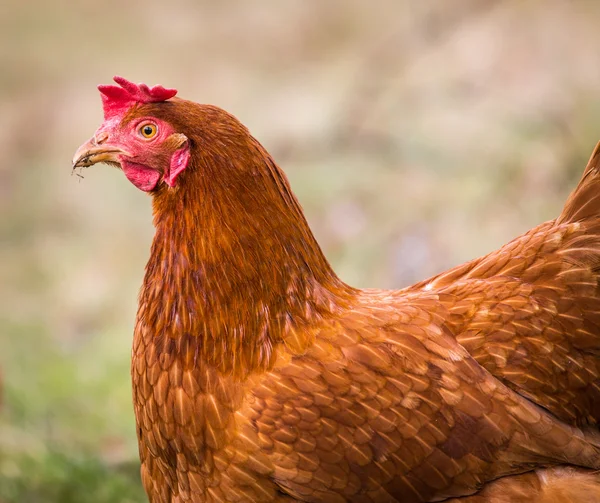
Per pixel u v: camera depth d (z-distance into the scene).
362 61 16.97
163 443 5.03
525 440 4.79
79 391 10.58
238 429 4.79
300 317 4.99
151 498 5.46
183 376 4.89
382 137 14.12
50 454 8.37
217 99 17.38
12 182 16.91
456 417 4.77
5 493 7.91
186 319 4.89
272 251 4.93
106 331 12.47
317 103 15.93
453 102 13.91
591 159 5.09
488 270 5.34
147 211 15.26
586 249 5.02
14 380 10.85
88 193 16.00
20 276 14.18
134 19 22.47
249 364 4.88
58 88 19.66
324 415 4.76
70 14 23.00
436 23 15.02
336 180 13.48
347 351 4.89
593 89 12.27
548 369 4.95
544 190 11.41
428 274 10.95
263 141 15.03
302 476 4.77
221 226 4.87
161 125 4.90
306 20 20.45
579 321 4.96
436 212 11.87
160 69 19.50
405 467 4.75
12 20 22.89
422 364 4.87
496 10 14.80
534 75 13.30
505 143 12.31
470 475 4.77
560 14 14.02
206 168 4.86
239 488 4.88
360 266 11.55
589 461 4.88
